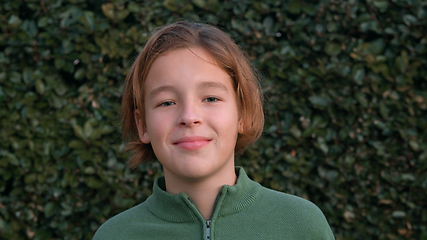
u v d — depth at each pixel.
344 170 2.47
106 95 2.57
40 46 2.57
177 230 1.06
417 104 2.47
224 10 2.61
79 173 2.52
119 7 2.57
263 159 2.53
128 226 1.14
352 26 2.51
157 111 1.01
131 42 2.55
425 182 2.44
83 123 2.56
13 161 2.49
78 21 2.60
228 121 1.01
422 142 2.47
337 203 2.50
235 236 1.03
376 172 2.50
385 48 2.54
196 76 0.98
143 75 1.11
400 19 2.49
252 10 2.58
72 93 2.58
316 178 2.53
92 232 2.56
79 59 2.62
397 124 2.47
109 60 2.62
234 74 1.10
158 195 1.13
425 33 2.45
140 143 1.37
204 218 1.06
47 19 2.54
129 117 1.33
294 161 2.49
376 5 2.46
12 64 2.58
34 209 2.57
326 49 2.48
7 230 2.55
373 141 2.49
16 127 2.52
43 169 2.53
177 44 1.04
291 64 2.54
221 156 0.99
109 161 2.51
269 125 2.53
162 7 2.61
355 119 2.51
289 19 2.55
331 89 2.49
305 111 2.51
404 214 2.46
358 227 2.50
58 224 2.55
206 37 1.09
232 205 1.07
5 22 2.54
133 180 2.52
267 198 1.13
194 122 0.95
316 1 2.56
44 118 2.55
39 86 2.53
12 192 2.56
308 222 1.06
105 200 2.54
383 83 2.50
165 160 0.99
